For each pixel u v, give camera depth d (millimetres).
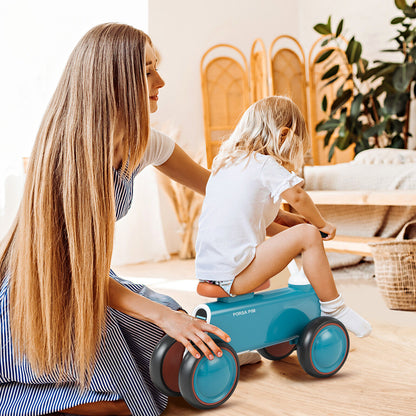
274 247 1299
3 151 3359
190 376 1111
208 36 4363
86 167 1021
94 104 1034
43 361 1044
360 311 2084
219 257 1318
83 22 3623
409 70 3701
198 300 2420
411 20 4184
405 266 2051
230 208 1339
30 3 3432
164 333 1223
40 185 1034
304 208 1367
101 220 1029
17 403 1104
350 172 2914
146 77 1109
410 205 2631
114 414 1137
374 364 1430
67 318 1045
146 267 3545
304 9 4969
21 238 1047
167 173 1484
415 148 4184
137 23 3932
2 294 1091
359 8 4547
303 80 4555
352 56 3979
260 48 4699
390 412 1124
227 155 1433
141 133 1097
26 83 3426
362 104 4402
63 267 1040
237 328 1253
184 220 3834
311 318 1375
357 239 2688
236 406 1198
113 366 1104
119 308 1109
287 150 1435
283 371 1414
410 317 1979
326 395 1232
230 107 4367
